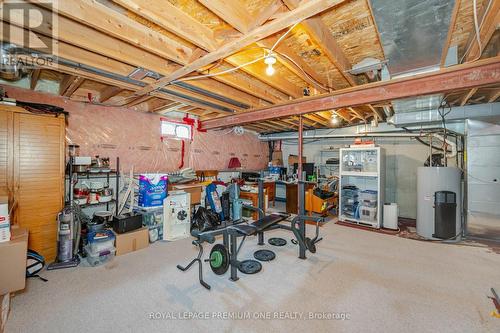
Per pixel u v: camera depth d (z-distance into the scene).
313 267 2.89
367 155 5.07
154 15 1.64
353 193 5.21
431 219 4.08
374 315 1.99
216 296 2.26
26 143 2.75
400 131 5.29
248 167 7.03
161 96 3.42
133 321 1.90
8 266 1.97
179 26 1.80
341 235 4.21
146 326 1.84
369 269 2.84
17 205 2.69
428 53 2.03
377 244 3.75
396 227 4.53
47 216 2.91
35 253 2.69
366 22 2.04
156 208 3.85
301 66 2.51
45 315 1.95
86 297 2.22
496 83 2.16
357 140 5.02
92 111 3.75
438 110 3.96
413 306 2.11
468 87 2.27
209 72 2.75
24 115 2.74
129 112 4.22
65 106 3.47
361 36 2.26
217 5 1.59
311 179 6.52
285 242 3.76
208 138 5.74
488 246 3.66
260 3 1.87
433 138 5.21
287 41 2.32
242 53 2.52
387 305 2.12
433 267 2.90
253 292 2.33
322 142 7.07
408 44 1.89
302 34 2.20
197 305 2.12
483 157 3.95
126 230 3.34
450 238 3.91
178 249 3.47
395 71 2.42
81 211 3.45
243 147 6.85
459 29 2.07
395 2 1.44
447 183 3.99
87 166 3.42
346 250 3.47
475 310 2.05
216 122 5.00
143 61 2.39
